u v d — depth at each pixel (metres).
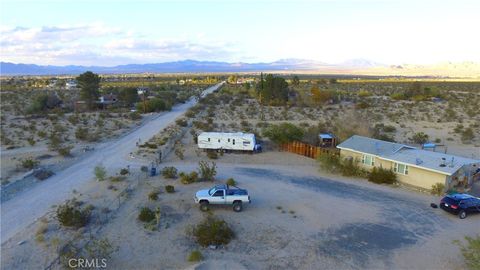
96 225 25.03
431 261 21.28
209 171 35.38
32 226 24.75
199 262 20.61
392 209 28.94
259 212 27.98
